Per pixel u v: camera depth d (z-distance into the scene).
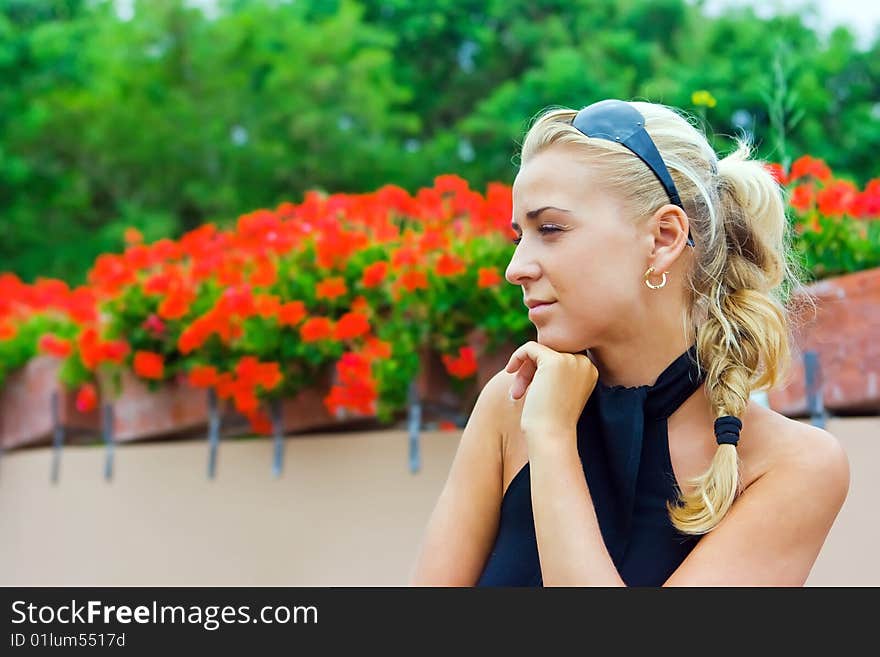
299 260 3.64
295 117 14.44
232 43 15.09
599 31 14.72
